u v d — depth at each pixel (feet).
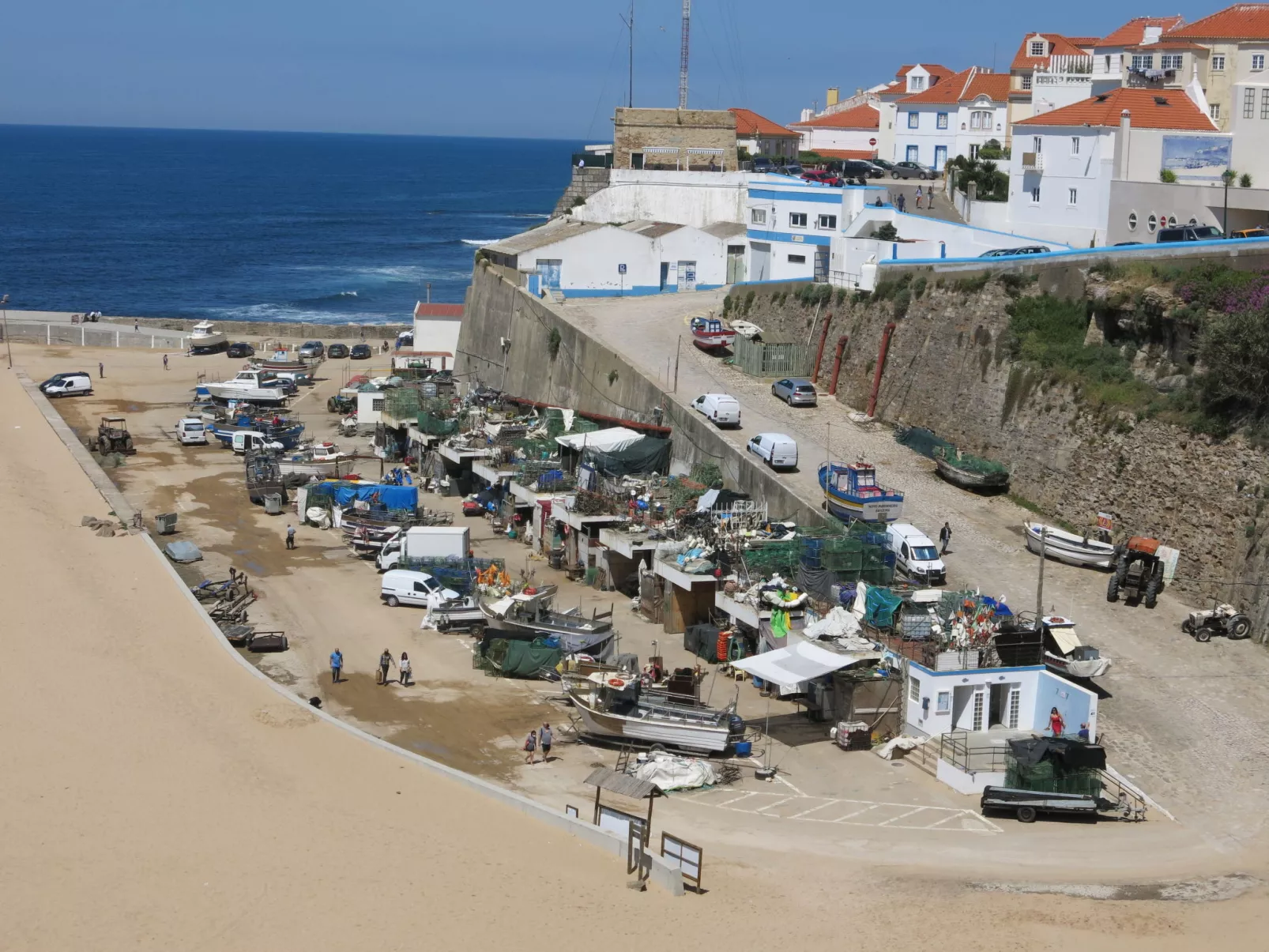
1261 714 147.13
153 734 150.92
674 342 274.57
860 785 140.87
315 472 264.31
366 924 114.21
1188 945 108.99
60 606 189.67
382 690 167.12
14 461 273.33
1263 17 282.97
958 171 304.50
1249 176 246.47
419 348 364.99
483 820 133.80
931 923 112.68
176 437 308.60
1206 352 174.09
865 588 161.79
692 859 120.26
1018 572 179.73
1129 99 251.39
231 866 123.85
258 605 196.65
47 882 120.16
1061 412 198.49
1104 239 247.50
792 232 299.79
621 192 349.82
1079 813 131.95
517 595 179.01
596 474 218.18
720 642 173.17
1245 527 165.89
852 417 237.25
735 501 201.26
